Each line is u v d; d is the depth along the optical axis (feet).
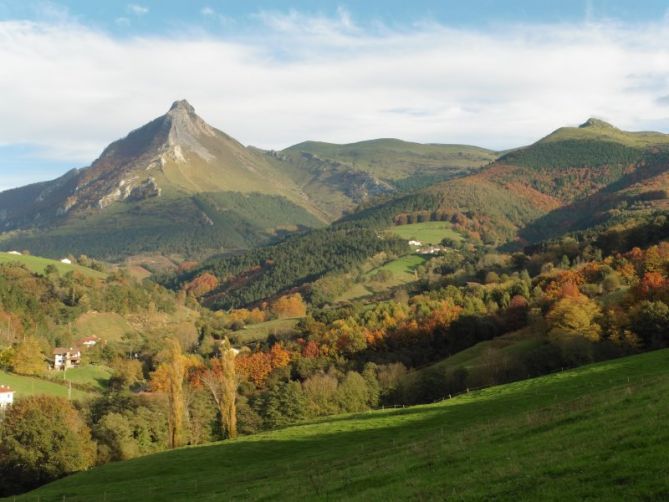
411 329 492.95
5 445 270.87
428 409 250.78
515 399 226.79
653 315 328.49
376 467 127.24
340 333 520.01
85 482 212.64
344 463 153.38
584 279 511.40
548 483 77.41
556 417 131.75
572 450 91.25
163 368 506.48
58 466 269.23
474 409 226.38
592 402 144.36
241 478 173.99
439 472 102.63
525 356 358.84
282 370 472.85
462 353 428.56
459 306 541.34
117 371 562.66
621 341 335.88
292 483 137.28
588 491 70.38
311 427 256.93
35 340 597.11
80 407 381.19
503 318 480.23
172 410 288.71
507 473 87.86
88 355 649.20
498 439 123.75
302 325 629.51
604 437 93.86
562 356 342.23
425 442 152.87
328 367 459.73
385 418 247.91
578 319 363.56
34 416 275.39
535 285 562.66
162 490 176.45
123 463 238.27
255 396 387.96
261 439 245.45
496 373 350.43
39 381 516.32
